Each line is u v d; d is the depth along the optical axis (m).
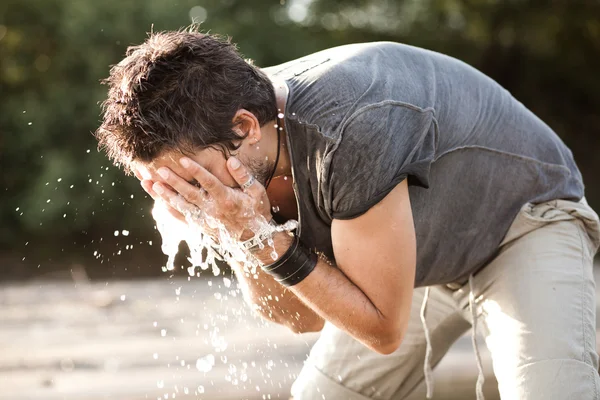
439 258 2.22
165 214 2.11
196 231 2.02
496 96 2.27
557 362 2.00
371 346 2.09
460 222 2.20
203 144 1.84
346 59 2.01
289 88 1.97
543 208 2.22
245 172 1.89
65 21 11.14
